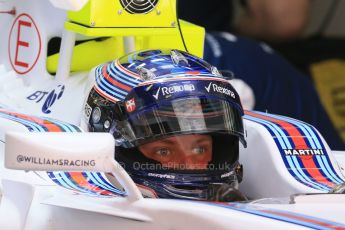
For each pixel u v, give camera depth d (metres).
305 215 10.48
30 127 12.47
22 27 14.88
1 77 14.96
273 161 13.19
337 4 23.83
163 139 12.19
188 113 11.92
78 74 14.34
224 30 22.45
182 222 10.45
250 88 19.11
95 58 14.73
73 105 13.84
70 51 14.12
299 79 19.97
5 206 11.79
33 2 14.67
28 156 10.30
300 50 22.95
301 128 13.66
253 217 10.20
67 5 13.21
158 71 12.23
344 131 21.66
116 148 12.26
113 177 12.26
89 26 13.64
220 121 12.03
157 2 14.05
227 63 19.33
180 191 12.16
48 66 14.69
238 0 22.64
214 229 10.23
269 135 13.39
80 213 11.32
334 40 23.20
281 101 19.45
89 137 10.49
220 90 12.14
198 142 12.30
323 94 22.16
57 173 12.41
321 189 12.55
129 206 10.88
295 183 12.81
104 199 11.33
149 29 14.05
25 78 14.80
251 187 13.61
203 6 22.08
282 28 22.59
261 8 22.45
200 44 15.11
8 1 15.05
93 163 10.47
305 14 22.66
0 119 12.90
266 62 19.78
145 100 11.94
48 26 14.58
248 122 13.80
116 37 14.88
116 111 12.18
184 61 12.44
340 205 11.03
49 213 11.59
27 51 14.77
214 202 10.96
